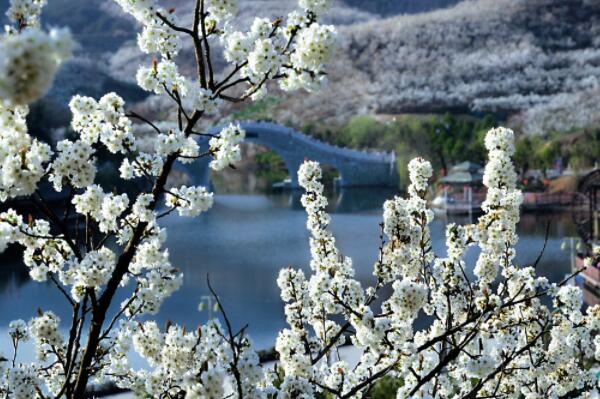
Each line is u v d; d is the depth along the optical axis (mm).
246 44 6652
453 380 10117
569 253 58625
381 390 15812
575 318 9773
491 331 8180
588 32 190500
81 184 6230
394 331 7066
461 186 100875
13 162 5449
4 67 3053
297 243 68625
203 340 6996
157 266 7473
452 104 169500
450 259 8688
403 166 118625
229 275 53500
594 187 59656
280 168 156625
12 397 6559
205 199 6898
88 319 28844
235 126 6965
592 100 149250
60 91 127875
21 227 6742
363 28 198125
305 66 5953
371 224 81312
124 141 6957
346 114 171500
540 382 9891
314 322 9125
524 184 115812
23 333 8102
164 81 6816
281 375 11062
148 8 6547
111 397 24531
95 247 6793
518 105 165250
